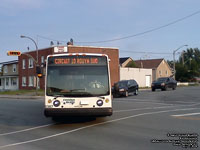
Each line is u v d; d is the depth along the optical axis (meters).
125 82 27.36
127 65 64.31
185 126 9.72
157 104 18.14
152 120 11.16
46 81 9.62
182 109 14.95
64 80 9.59
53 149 6.89
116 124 10.34
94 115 9.47
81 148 6.93
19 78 50.12
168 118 11.66
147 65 70.56
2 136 8.79
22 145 7.43
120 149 6.80
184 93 28.47
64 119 11.86
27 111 15.95
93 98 9.49
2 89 55.53
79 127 9.84
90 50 43.38
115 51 46.53
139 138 7.97
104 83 9.64
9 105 20.28
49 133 8.98
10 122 11.77
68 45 42.16
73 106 9.43
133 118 11.77
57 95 9.48
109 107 9.53
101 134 8.59
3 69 58.34
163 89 35.16
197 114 12.84
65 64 9.72
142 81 52.94
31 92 37.47
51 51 41.53
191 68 73.25
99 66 9.76
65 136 8.42
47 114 9.43
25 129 9.97
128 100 21.94
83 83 9.57
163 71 71.00
